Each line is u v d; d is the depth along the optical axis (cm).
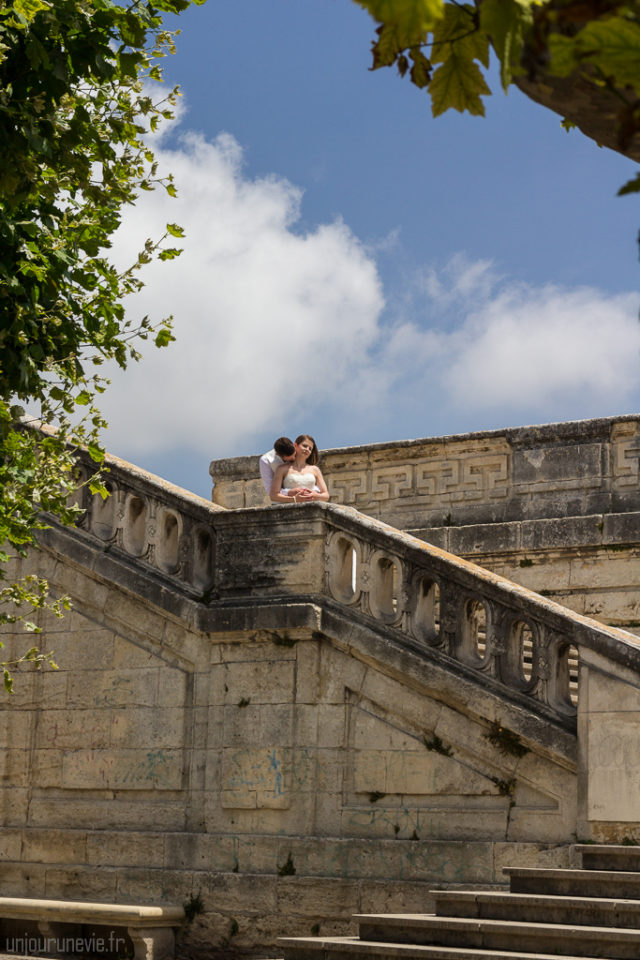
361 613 1176
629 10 244
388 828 1126
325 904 1130
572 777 1027
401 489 1761
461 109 318
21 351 893
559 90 316
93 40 840
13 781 1373
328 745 1174
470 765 1091
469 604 1132
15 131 802
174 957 1186
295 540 1225
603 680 1015
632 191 247
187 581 1295
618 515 1554
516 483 1667
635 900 867
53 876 1305
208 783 1238
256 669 1227
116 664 1330
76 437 950
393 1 250
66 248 919
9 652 1405
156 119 903
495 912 913
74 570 1376
